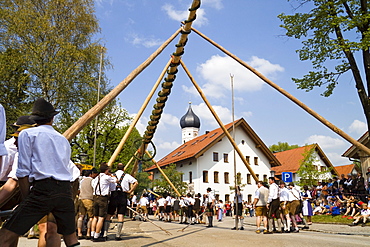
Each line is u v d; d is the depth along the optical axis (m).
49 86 21.88
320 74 16.62
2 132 3.33
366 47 14.20
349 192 16.36
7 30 21.84
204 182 42.84
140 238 9.40
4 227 3.28
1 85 22.44
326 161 42.62
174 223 19.92
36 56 21.11
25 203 3.32
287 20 16.80
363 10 15.82
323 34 16.17
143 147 14.53
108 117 28.97
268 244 7.92
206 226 16.33
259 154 46.97
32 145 3.47
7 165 4.21
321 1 16.11
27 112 22.70
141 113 11.02
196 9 9.37
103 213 8.45
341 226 13.57
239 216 13.76
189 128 85.94
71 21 23.81
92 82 24.00
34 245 7.17
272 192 11.40
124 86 7.40
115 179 8.66
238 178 38.62
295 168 47.06
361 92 16.25
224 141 45.25
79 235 9.16
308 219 14.98
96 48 24.56
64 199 3.51
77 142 27.59
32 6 23.08
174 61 11.33
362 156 22.14
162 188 37.56
